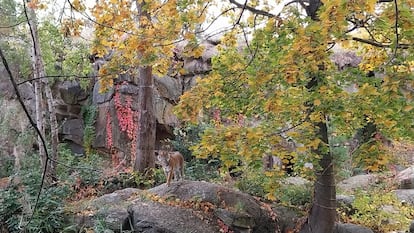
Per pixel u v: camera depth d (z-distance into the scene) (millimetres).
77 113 11898
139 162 9078
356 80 4652
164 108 11742
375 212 7934
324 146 4914
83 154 11594
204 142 4520
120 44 5191
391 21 3541
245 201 7273
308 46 3656
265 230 7094
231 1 5484
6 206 6195
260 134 4273
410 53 3850
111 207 6680
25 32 9789
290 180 8602
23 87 10227
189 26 4656
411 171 10422
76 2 4754
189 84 12398
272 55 4703
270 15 5395
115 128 11422
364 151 4488
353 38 5152
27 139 9273
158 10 5051
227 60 5434
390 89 3525
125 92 11469
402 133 4523
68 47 11750
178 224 6391
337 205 8078
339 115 4363
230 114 5754
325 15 3273
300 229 7109
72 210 6617
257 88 4602
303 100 4500
